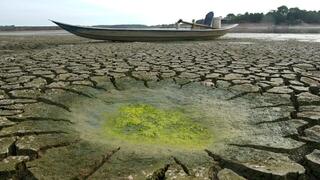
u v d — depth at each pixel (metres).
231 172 3.11
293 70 8.20
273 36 31.86
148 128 4.36
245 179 2.98
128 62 9.51
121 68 8.28
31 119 4.48
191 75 7.39
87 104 5.35
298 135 4.00
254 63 9.47
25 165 3.23
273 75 7.46
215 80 6.90
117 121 4.64
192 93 6.04
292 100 5.47
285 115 4.72
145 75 7.34
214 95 5.90
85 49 14.35
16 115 4.58
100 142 3.83
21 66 8.92
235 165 3.26
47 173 3.09
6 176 3.06
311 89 6.18
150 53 12.23
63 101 5.34
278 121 4.54
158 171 3.16
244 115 4.84
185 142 3.89
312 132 4.04
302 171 3.10
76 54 12.02
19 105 5.05
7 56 11.81
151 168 3.20
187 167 3.23
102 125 4.50
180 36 20.83
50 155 3.45
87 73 7.54
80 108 5.15
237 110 5.08
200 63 9.41
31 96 5.58
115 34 19.70
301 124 4.36
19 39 25.22
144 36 20.09
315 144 3.72
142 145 3.77
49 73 7.59
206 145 3.79
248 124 4.48
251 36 31.73
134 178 3.02
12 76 7.30
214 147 3.73
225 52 12.82
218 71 7.96
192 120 4.69
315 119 4.45
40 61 9.99
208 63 9.42
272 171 3.07
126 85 6.61
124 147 3.70
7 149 3.50
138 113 4.98
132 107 5.24
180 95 5.92
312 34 37.97
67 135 4.00
